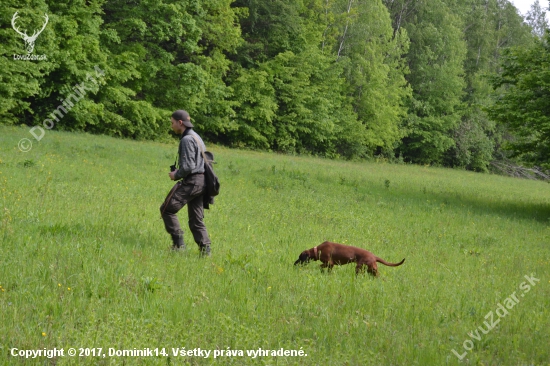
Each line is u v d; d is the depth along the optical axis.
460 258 9.12
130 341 4.27
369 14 48.69
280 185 16.75
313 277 6.44
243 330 4.62
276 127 42.22
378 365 4.44
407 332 5.20
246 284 5.95
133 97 34.47
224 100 37.94
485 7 68.50
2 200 8.62
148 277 5.61
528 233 13.26
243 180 16.84
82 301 4.93
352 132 46.41
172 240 7.29
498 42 65.62
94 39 28.38
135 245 7.14
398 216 13.54
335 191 17.41
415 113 54.69
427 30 55.78
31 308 4.66
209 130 38.47
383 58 50.25
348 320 5.29
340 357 4.44
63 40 27.09
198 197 7.15
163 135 34.38
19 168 12.64
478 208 17.75
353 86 49.12
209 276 6.14
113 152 19.91
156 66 32.44
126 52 30.64
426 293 6.50
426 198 18.80
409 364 4.49
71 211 8.60
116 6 32.22
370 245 9.28
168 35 33.25
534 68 18.98
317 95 44.69
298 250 8.07
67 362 3.91
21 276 5.29
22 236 6.72
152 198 11.14
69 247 6.51
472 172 52.72
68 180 12.02
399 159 52.72
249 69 41.28
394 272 7.41
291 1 42.94
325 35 47.66
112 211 9.03
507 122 19.45
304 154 43.75
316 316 5.29
